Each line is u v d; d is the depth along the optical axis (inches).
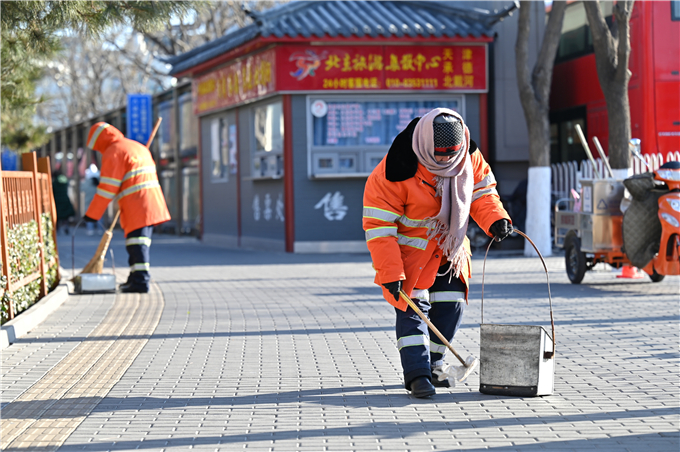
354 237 703.1
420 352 209.6
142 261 438.9
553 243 697.6
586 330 306.5
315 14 697.6
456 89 703.1
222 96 821.2
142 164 437.4
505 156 734.5
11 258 333.4
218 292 442.0
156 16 363.6
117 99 1845.5
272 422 188.5
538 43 745.0
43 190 434.6
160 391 220.5
